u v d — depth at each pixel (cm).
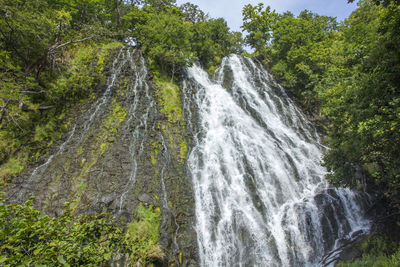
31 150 1204
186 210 1116
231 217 1126
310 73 2247
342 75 1302
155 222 998
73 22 2197
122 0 2866
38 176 1095
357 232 1190
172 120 1625
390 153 858
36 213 364
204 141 1552
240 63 2714
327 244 1118
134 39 2438
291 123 2042
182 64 2114
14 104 1252
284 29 2752
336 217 1237
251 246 1021
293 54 2436
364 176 1477
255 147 1596
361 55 1031
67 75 1562
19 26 1271
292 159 1596
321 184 1434
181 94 1944
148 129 1462
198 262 952
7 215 327
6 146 1164
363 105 845
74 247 366
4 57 1274
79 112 1434
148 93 1739
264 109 2081
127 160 1223
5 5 1196
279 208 1228
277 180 1395
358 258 953
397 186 1052
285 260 1011
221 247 1027
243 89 2267
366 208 1353
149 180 1173
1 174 1066
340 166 1107
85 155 1200
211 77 2536
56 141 1275
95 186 1069
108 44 2058
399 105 727
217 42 3231
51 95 1419
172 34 2114
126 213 991
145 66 1975
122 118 1456
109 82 1662
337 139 1138
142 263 810
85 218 431
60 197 1015
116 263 767
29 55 1481
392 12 735
